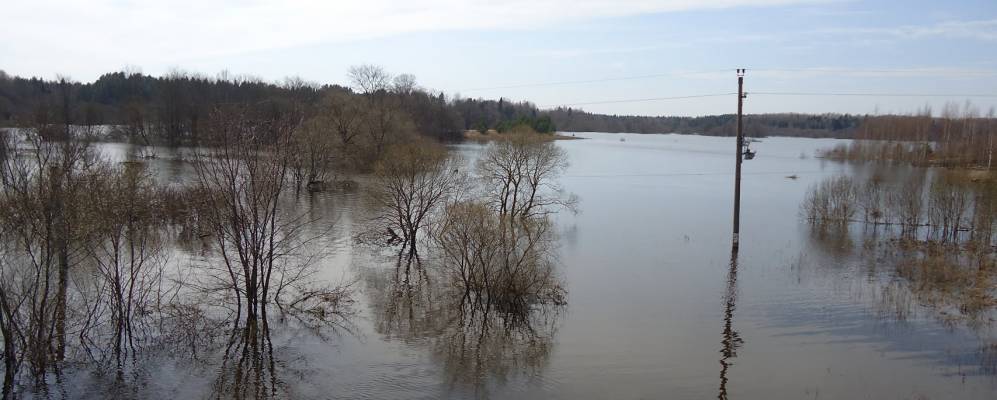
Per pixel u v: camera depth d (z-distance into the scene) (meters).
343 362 24.31
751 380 23.03
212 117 33.41
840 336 27.44
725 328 28.53
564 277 36.94
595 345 26.39
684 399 21.50
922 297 33.19
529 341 26.75
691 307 31.62
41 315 21.78
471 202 36.59
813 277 37.59
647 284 35.75
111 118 137.62
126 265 33.47
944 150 120.25
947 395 21.67
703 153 162.62
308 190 69.38
